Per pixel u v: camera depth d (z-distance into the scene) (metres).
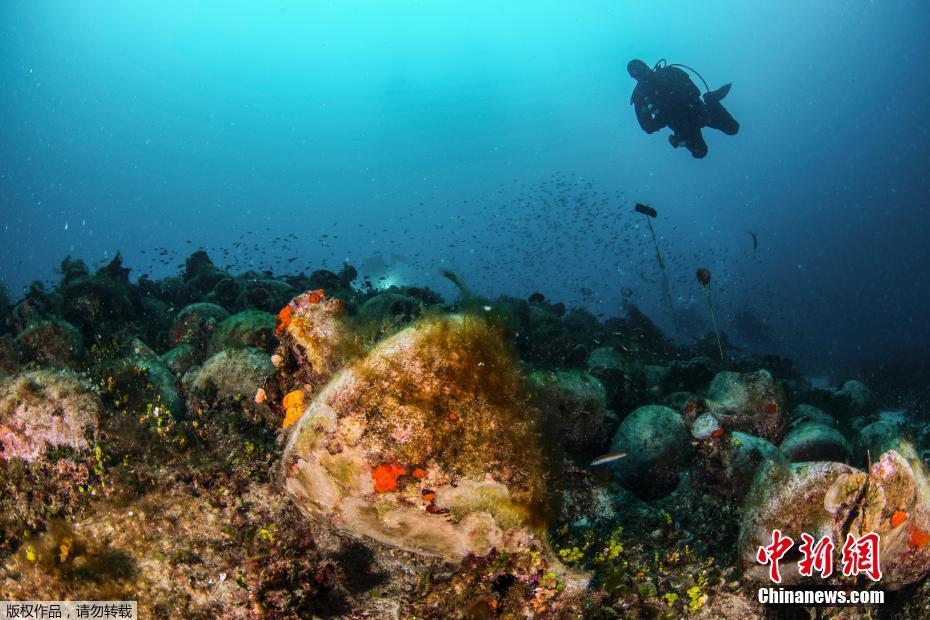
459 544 1.56
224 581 1.66
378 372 1.56
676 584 1.89
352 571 1.73
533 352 3.97
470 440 1.52
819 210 41.22
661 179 54.59
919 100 44.03
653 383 4.39
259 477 1.92
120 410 2.18
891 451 1.84
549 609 1.64
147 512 1.78
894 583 1.91
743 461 2.28
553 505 1.71
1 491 1.85
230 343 3.09
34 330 3.07
